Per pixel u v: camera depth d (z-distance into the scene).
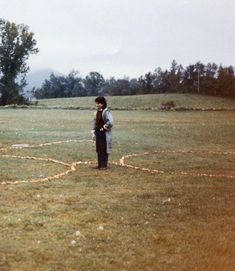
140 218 10.73
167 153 22.20
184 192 13.50
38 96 158.00
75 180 15.14
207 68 121.44
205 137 30.00
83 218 10.67
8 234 9.45
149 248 8.80
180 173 16.83
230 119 48.44
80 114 54.03
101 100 17.12
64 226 10.03
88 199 12.48
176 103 94.75
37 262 8.12
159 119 47.09
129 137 28.80
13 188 13.68
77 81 160.50
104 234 9.57
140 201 12.34
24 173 16.14
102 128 17.25
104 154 17.39
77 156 20.36
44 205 11.78
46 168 17.28
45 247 8.79
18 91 92.00
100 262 8.13
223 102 99.06
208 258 8.32
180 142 26.94
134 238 9.35
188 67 125.50
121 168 17.61
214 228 10.01
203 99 103.38
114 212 11.20
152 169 17.56
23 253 8.48
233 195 13.25
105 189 13.82
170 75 130.75
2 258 8.23
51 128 34.03
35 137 27.58
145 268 7.90
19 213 10.96
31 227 9.91
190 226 10.16
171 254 8.54
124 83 146.12
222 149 24.17
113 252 8.60
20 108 69.44
